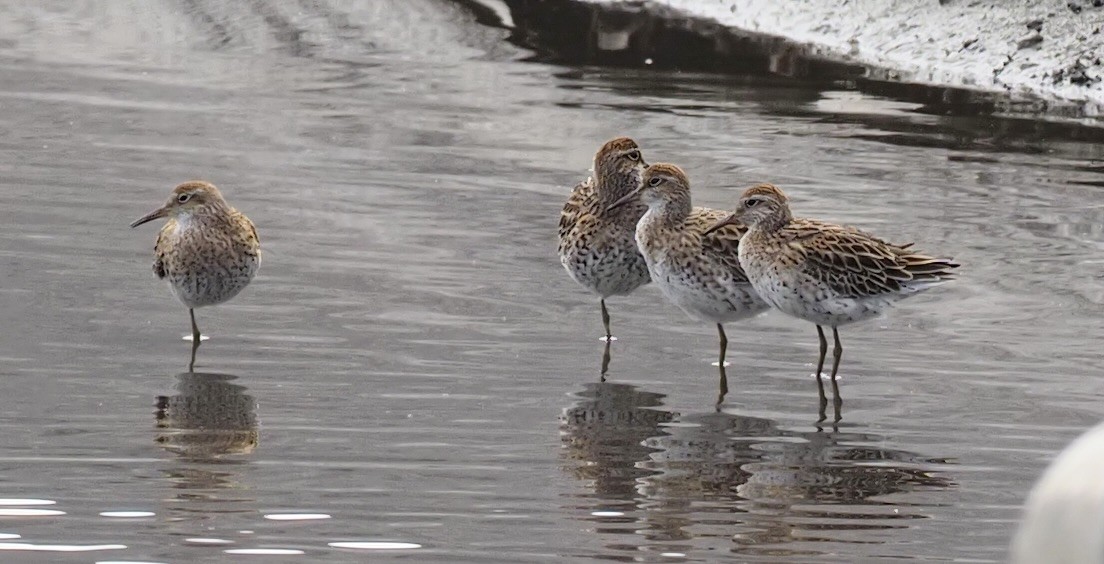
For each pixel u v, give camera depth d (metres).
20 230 16.84
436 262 16.31
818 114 21.67
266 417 12.25
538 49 25.28
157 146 20.02
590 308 15.32
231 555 9.72
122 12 27.34
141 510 10.41
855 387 13.28
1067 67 22.89
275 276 15.77
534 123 21.31
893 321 15.00
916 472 11.41
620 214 14.53
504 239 17.06
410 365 13.55
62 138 20.22
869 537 10.18
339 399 12.71
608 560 9.73
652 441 11.95
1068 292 15.70
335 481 11.01
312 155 19.75
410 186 18.69
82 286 15.39
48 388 12.77
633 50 25.14
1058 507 4.00
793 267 13.34
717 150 19.98
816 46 24.98
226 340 14.10
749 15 26.58
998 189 18.70
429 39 25.86
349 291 15.41
